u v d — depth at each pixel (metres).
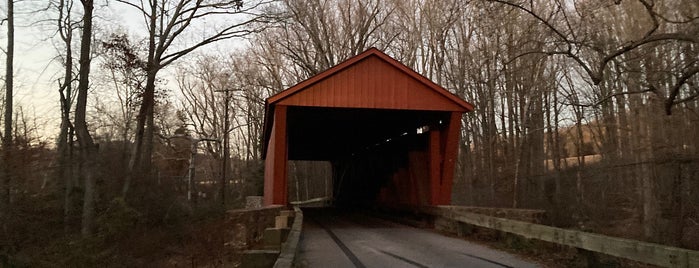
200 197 31.52
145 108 21.77
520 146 25.22
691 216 14.15
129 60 21.61
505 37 22.59
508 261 8.45
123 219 15.73
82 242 14.20
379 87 14.84
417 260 8.65
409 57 36.03
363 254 9.40
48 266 12.84
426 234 13.06
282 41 38.00
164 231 15.84
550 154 34.53
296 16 33.72
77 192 20.36
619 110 20.44
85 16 18.11
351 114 16.72
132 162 21.02
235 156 56.81
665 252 5.54
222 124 51.34
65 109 22.22
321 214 22.94
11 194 16.83
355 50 37.19
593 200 20.45
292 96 14.52
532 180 24.53
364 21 37.25
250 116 47.56
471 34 29.42
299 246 10.42
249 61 42.62
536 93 27.05
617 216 19.17
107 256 13.27
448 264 8.20
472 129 32.81
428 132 15.96
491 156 26.44
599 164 23.94
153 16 21.92
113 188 20.66
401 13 36.59
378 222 17.72
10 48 19.73
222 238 13.05
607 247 6.63
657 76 11.12
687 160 13.41
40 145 19.52
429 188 15.59
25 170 17.73
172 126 43.53
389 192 20.92
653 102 15.05
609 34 15.74
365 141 24.02
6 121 18.91
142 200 19.08
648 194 15.90
